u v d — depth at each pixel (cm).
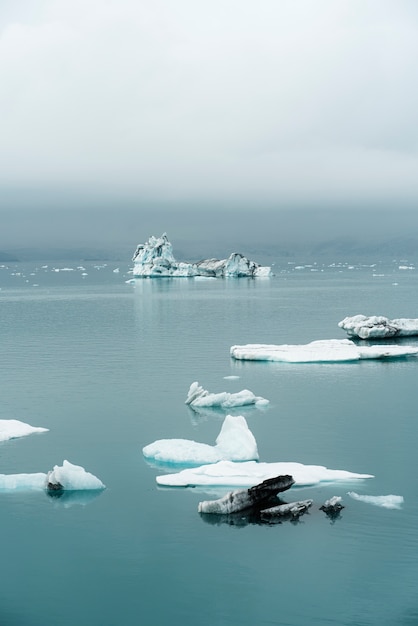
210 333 7950
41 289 17900
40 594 2294
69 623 2141
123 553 2531
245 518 2773
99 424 4084
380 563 2433
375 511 2802
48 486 3080
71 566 2453
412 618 2139
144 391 4906
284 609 2195
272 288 17038
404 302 12300
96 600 2258
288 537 2619
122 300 13288
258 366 5797
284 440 3719
